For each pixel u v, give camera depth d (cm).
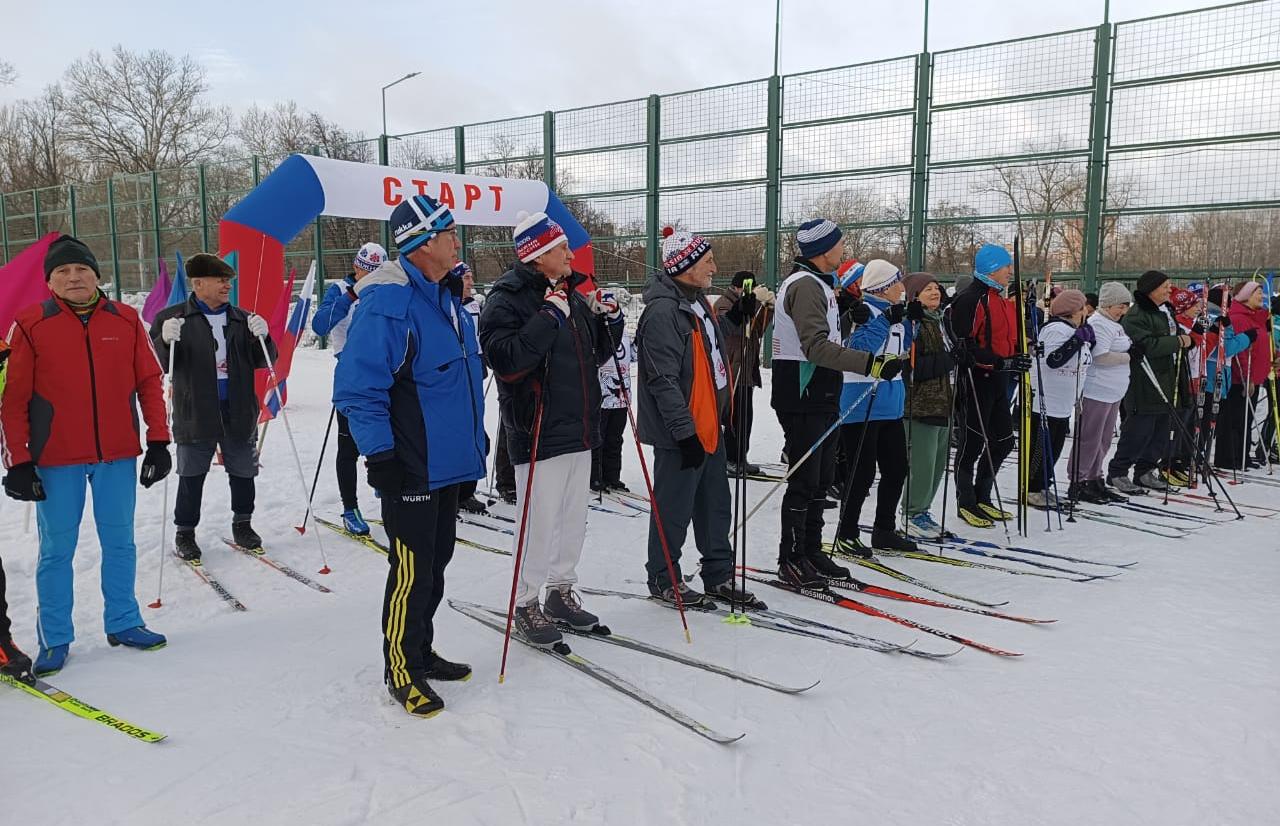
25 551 457
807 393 394
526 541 331
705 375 359
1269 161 966
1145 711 275
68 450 309
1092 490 618
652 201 1438
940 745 255
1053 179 1114
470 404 288
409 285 273
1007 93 1131
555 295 307
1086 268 1094
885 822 215
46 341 305
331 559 464
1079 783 232
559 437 323
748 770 241
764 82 1315
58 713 274
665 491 371
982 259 529
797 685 298
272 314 634
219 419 446
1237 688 291
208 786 229
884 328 454
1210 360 721
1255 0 955
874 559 464
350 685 297
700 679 303
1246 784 231
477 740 257
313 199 638
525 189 777
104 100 3772
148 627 360
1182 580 420
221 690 293
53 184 3778
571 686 297
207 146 3959
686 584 386
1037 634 348
